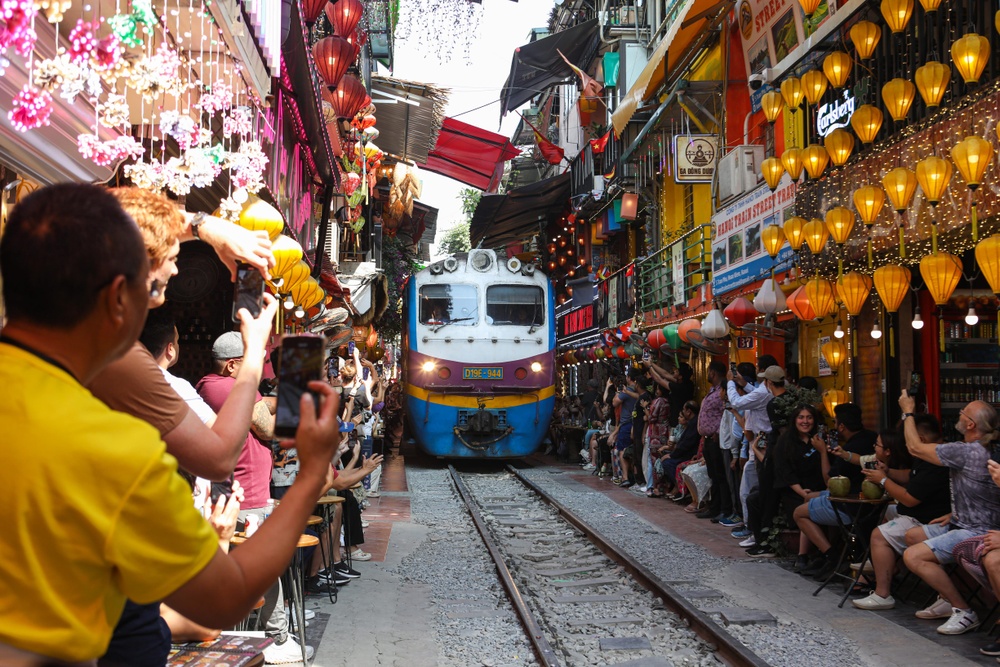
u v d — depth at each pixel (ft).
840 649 19.65
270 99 24.13
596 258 86.74
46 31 11.76
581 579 28.45
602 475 59.16
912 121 28.91
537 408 61.57
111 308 5.24
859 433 27.81
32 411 4.76
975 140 21.49
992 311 32.42
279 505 5.58
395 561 30.27
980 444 21.18
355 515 30.48
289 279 21.31
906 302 32.48
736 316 39.42
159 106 13.41
